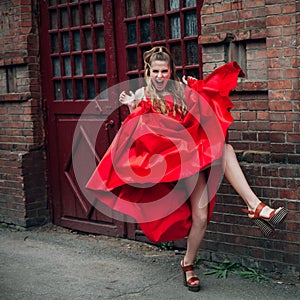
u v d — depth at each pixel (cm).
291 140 472
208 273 501
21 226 682
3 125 700
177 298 452
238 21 494
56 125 667
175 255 562
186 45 550
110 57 604
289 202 472
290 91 468
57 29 651
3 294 470
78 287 483
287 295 450
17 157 671
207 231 525
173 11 550
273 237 484
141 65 583
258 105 493
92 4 618
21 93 671
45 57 667
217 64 509
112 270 525
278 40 469
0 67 692
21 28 662
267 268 491
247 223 499
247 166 493
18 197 679
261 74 492
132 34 590
